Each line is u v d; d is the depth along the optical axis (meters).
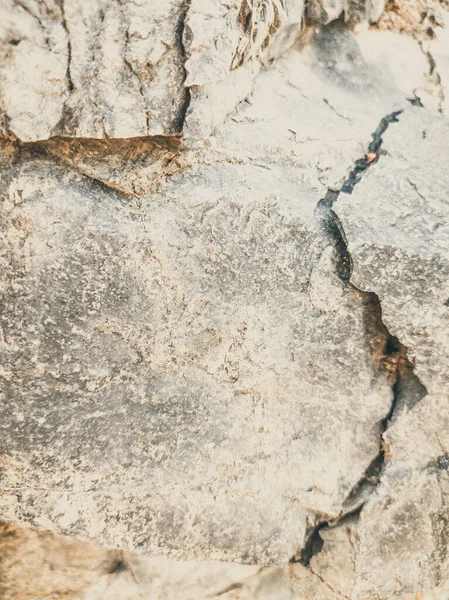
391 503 0.47
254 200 0.42
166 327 0.44
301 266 0.43
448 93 0.51
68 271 0.41
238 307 0.44
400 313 0.42
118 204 0.41
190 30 0.37
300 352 0.45
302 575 0.51
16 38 0.35
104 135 0.39
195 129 0.40
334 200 0.43
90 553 0.54
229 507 0.47
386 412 0.47
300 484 0.48
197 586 0.54
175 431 0.46
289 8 0.47
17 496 0.44
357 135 0.46
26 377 0.42
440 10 0.53
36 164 0.40
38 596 0.53
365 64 0.52
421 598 0.53
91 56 0.37
